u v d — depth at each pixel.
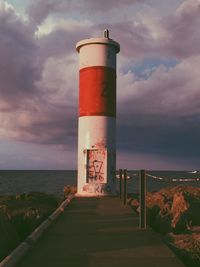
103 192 20.06
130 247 8.13
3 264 6.39
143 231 9.91
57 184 80.56
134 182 64.88
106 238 9.03
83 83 20.69
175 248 8.27
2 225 9.19
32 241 8.34
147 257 7.34
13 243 9.22
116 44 20.84
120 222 11.30
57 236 9.27
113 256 7.40
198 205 13.23
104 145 20.20
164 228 12.25
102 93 20.33
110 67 20.64
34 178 122.19
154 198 16.67
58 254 7.54
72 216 12.50
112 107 20.62
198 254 7.97
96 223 11.12
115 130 20.88
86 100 20.48
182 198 13.22
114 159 20.69
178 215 12.27
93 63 20.45
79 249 7.96
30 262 6.98
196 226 11.62
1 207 12.70
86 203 16.39
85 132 20.42
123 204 15.87
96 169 20.17
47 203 16.92
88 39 20.50
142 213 10.38
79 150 20.78
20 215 11.84
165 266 6.76
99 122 20.23
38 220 11.77
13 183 84.62
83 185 20.28
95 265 6.81
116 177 20.75
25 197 17.28
